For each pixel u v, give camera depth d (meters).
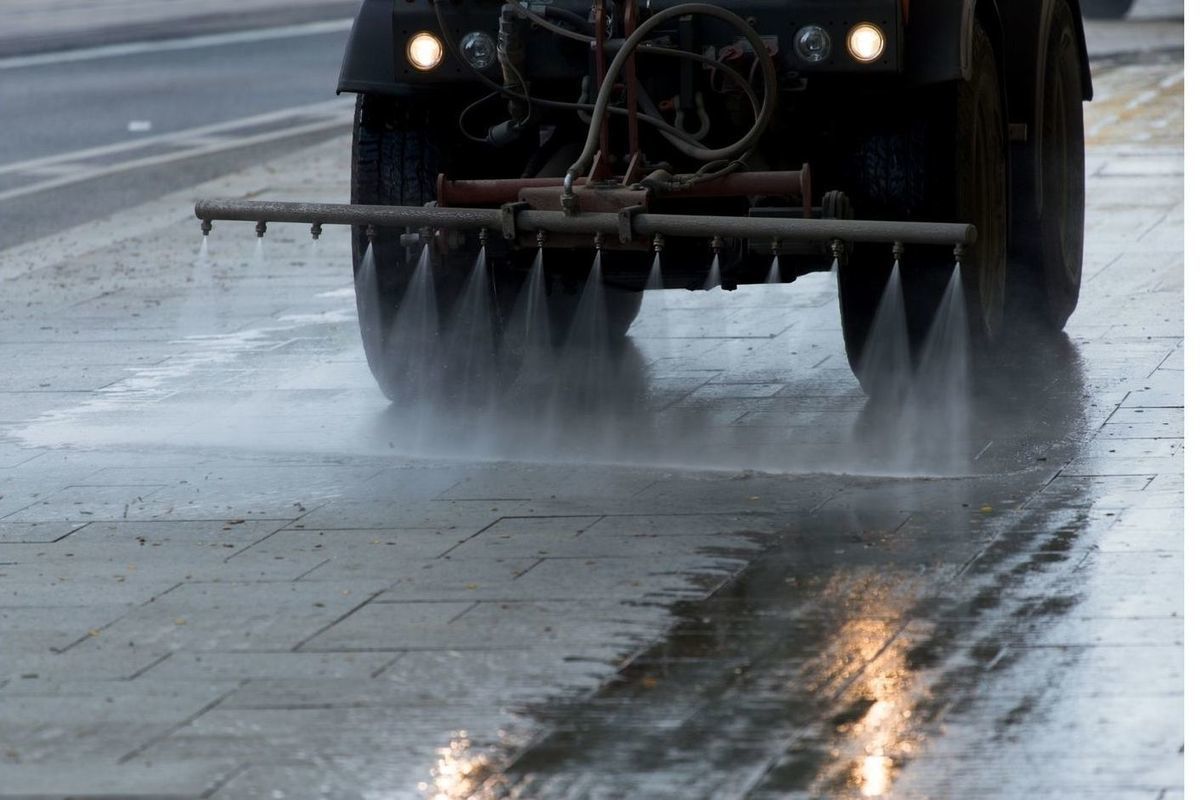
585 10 20.55
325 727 13.49
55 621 15.81
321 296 30.67
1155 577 15.98
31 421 23.03
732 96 20.19
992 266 22.56
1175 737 12.87
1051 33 25.81
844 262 19.45
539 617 15.54
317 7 84.75
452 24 20.89
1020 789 12.20
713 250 20.89
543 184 20.28
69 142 51.25
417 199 21.92
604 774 12.61
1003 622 15.08
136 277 32.81
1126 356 24.34
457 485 19.56
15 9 87.31
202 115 55.75
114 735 13.47
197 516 18.72
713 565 16.70
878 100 21.02
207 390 24.42
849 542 17.23
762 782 12.41
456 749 13.06
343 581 16.59
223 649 15.05
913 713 13.39
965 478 19.22
